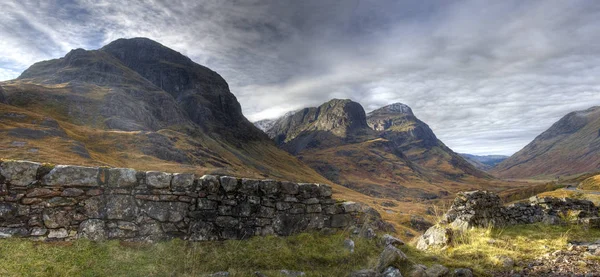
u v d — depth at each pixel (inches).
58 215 301.9
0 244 270.8
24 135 3152.1
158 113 7691.9
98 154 3489.2
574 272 336.5
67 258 278.5
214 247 346.0
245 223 381.4
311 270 335.9
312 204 435.2
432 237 505.0
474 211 585.6
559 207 748.6
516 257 409.1
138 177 339.3
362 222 475.8
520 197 5442.9
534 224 661.9
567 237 532.7
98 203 319.0
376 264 338.3
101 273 272.1
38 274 253.9
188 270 301.7
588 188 3390.7
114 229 319.9
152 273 284.4
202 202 363.9
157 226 337.7
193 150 5369.1
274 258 344.8
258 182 399.5
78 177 314.3
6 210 284.8
